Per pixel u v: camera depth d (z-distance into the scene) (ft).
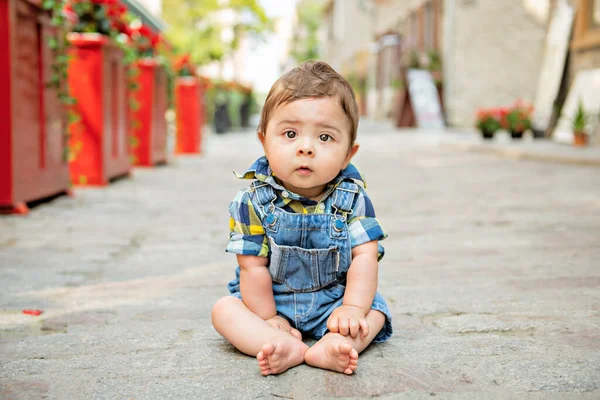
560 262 9.92
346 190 6.23
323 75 5.93
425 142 43.42
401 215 14.71
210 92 57.31
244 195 6.21
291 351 5.60
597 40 35.73
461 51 55.83
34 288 8.50
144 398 5.08
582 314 7.25
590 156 27.17
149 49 26.78
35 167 15.14
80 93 19.07
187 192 18.83
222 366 5.74
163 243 11.60
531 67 55.52
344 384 5.31
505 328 6.78
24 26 14.21
